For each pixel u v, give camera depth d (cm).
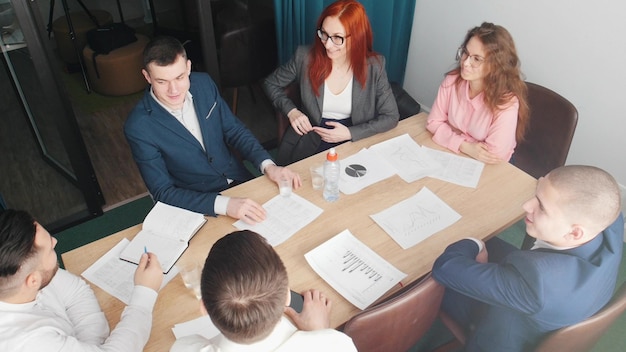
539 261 126
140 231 166
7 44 253
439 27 327
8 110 366
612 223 128
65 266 155
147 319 129
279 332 92
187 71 185
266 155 213
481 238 167
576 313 126
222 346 93
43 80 226
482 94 211
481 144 208
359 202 181
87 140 346
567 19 255
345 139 223
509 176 196
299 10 291
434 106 230
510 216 176
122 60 382
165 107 195
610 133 258
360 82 231
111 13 496
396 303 126
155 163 195
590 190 120
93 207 278
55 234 269
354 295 145
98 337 128
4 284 104
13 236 104
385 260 158
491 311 144
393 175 196
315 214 175
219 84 302
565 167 128
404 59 363
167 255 156
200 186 215
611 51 242
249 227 169
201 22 274
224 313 86
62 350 111
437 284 138
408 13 338
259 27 316
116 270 153
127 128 190
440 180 193
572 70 263
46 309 122
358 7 214
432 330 216
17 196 295
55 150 298
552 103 216
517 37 283
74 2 474
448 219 174
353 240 164
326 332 97
